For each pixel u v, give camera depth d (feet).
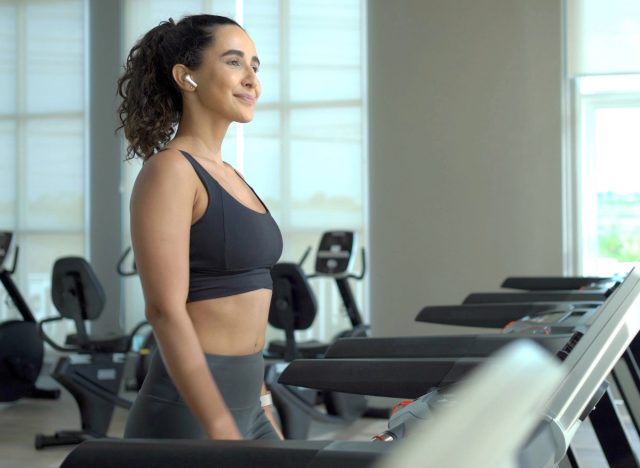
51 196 24.11
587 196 19.62
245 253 4.48
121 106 5.00
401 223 20.29
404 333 20.24
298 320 16.62
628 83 19.17
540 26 19.19
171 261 4.08
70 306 17.71
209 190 4.36
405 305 20.25
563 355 3.86
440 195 19.97
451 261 19.88
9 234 20.59
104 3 23.52
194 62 4.61
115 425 18.61
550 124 19.16
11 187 24.44
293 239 21.97
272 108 22.13
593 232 19.63
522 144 19.35
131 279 23.36
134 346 21.18
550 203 19.17
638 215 19.38
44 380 23.85
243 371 4.54
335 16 21.59
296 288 16.42
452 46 19.85
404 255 20.25
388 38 20.40
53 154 24.06
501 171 19.51
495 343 4.58
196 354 4.02
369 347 5.03
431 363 4.13
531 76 19.27
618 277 11.14
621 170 19.42
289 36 21.98
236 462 1.98
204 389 3.98
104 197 23.50
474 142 19.70
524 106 19.34
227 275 4.50
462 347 4.75
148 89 4.81
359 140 21.39
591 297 8.63
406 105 20.25
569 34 18.99
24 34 24.27
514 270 19.42
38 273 24.26
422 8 20.08
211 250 4.40
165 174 4.19
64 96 23.94
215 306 4.46
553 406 2.24
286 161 22.02
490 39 19.56
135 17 23.38
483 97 19.63
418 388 4.07
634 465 5.84
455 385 3.49
